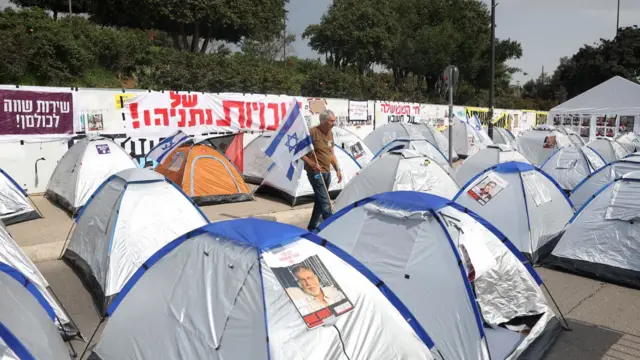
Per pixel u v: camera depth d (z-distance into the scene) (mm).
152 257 3867
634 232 6277
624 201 6504
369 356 3266
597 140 15430
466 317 4207
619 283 6207
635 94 23781
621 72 41062
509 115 27312
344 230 5195
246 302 3213
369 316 3436
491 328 4676
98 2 22031
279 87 21797
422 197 4977
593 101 25078
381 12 31703
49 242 7156
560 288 6109
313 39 31375
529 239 6949
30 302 3689
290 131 7371
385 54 31422
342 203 8766
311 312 3213
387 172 8461
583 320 5160
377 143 17078
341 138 12812
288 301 3197
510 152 11906
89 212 6414
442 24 34562
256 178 12711
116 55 18188
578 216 6832
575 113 25531
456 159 18297
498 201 7344
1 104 9922
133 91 11906
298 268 3406
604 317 5234
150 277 3797
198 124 13242
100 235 5887
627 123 23891
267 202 10445
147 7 21469
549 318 4875
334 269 3566
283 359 2959
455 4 36250
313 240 3725
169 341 3414
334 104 17281
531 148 17438
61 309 4609
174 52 20391
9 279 3654
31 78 15266
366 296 3529
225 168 10320
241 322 3168
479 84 36875
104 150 9461
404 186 8234
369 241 4965
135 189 5996
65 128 10891
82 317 5070
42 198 10258
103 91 11414
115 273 5355
